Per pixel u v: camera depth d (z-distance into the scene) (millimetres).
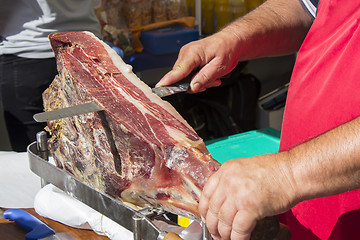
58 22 2393
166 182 1168
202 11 3764
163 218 1173
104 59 1469
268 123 3158
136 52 3420
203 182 1073
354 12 1298
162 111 1293
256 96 3443
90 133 1302
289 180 942
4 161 1928
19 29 2391
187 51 1594
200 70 1597
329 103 1330
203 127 3254
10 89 2471
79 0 2457
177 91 1515
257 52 1764
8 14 2359
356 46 1234
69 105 1471
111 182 1273
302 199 956
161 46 3320
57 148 1537
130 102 1309
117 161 1251
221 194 966
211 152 2256
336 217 1352
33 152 1571
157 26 3525
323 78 1369
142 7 3473
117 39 3266
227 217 960
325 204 1378
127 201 1322
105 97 1305
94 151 1312
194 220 1224
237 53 1654
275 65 3762
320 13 1418
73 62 1444
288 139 1528
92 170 1354
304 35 1822
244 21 1730
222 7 3596
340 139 927
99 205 1227
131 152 1204
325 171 927
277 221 1006
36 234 1451
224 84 3348
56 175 1368
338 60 1300
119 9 3404
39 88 2496
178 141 1164
